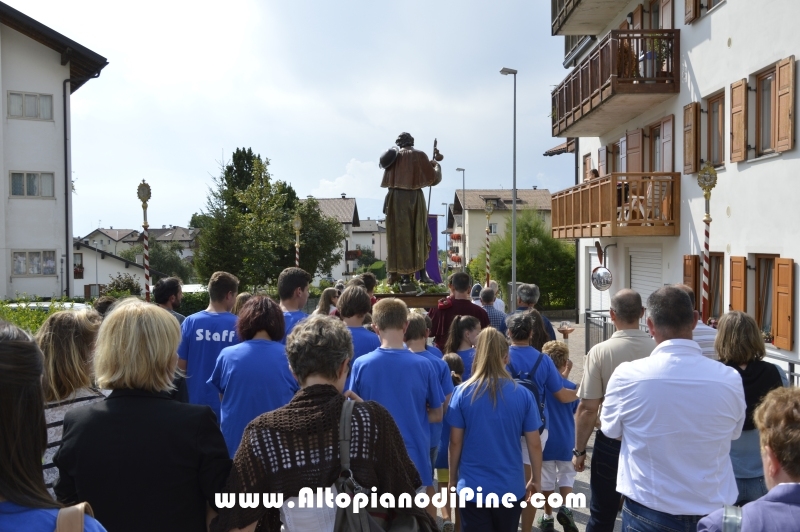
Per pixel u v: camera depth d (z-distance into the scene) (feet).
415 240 42.50
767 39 40.47
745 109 43.04
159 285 21.50
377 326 15.89
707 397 11.01
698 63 50.37
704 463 10.95
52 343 11.65
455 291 27.12
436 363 16.94
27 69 100.22
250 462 8.86
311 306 104.32
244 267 131.95
